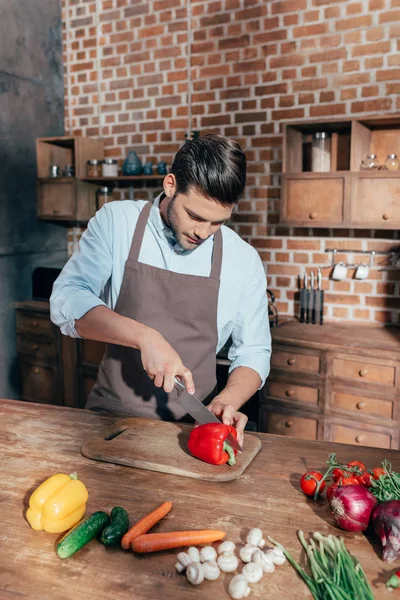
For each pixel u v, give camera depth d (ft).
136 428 5.01
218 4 11.55
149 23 12.41
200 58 11.93
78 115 13.71
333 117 10.70
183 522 3.60
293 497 3.95
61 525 3.45
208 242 5.69
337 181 9.73
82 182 12.76
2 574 3.10
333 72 10.62
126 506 3.78
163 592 2.99
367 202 9.55
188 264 5.68
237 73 11.57
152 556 3.30
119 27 12.82
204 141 4.42
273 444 4.84
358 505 3.44
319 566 3.11
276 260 11.60
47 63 13.33
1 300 12.67
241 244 5.79
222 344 6.05
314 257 11.20
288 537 3.47
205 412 4.51
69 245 14.26
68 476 3.75
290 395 9.71
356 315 10.93
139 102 12.81
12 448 4.66
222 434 4.27
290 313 11.57
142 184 12.97
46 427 5.11
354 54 10.40
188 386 4.31
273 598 2.95
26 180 13.14
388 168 9.58
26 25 12.67
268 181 11.50
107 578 3.09
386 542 3.25
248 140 11.62
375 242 10.61
